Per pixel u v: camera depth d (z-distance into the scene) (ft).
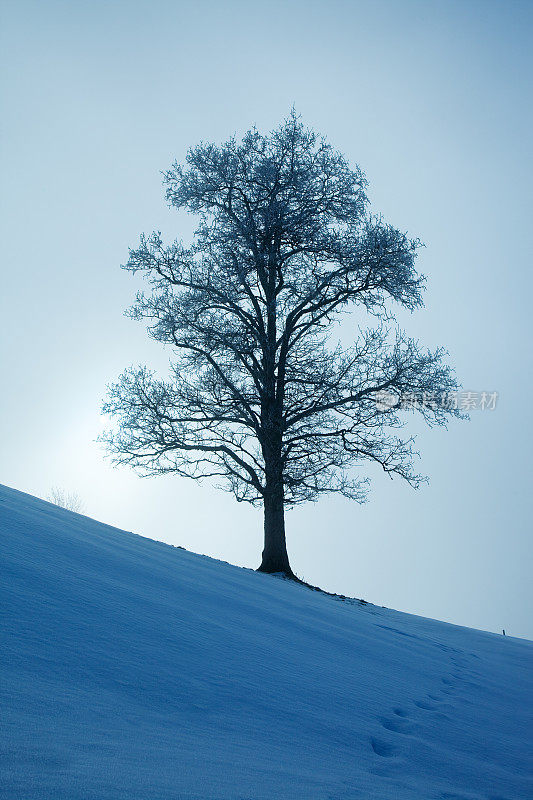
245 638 24.08
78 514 44.65
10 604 18.20
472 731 22.07
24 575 21.29
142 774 10.68
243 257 74.90
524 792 16.52
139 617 21.40
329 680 22.54
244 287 76.28
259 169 74.84
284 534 70.28
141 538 44.11
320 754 15.35
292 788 11.98
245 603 31.32
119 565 28.45
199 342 75.15
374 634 37.58
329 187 76.13
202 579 33.81
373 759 16.31
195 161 77.00
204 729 14.56
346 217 77.25
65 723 12.26
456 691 28.91
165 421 72.38
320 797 11.82
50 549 26.40
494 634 61.31
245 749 13.97
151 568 30.66
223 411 72.54
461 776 16.80
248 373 76.43
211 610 26.91
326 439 72.33
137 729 13.17
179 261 76.23
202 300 74.23
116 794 9.61
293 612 34.68
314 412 71.87
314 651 26.58
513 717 26.43
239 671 19.71
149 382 73.15
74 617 18.97
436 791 14.75
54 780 9.59
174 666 18.02
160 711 14.74
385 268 71.97
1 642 15.44
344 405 71.77
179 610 24.41
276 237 75.46
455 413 71.10
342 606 48.14
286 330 74.64
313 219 75.66
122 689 15.26
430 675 30.73
